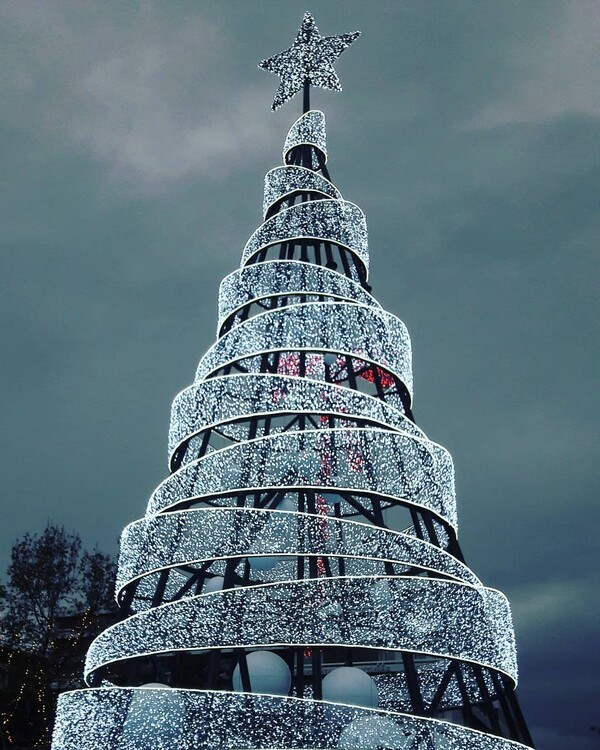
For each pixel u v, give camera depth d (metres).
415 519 18.86
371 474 16.92
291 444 17.06
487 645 15.54
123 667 35.25
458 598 15.61
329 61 26.45
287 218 22.20
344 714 13.85
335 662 31.53
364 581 15.25
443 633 15.16
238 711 13.74
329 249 22.47
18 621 38.28
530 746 16.25
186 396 19.02
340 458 17.16
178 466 19.59
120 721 14.00
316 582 15.23
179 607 15.34
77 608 39.56
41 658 37.53
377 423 19.30
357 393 17.92
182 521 16.89
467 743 14.41
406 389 20.34
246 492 16.89
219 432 22.98
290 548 16.27
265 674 16.05
